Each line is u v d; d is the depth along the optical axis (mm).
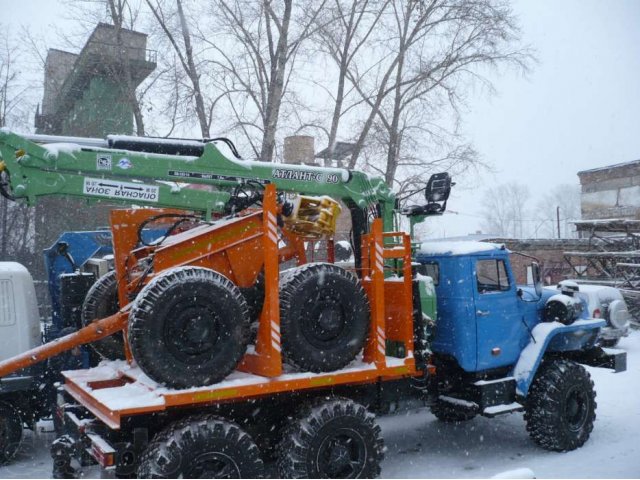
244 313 4801
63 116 21031
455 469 6008
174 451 4309
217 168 5789
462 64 16781
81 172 5219
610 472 5688
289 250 6254
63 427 5578
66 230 17422
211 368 4633
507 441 6992
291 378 4945
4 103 20656
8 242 20656
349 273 5324
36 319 7133
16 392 6578
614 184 30453
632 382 9664
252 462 4582
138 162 5438
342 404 5129
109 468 4344
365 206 6578
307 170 6277
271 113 15094
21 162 4957
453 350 6379
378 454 5227
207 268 5203
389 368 5504
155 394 4547
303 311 5035
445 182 7059
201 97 16047
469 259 6359
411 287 5812
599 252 19250
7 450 6422
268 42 15961
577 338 7004
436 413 7824
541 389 6508
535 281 6660
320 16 16406
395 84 17047
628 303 16469
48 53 21391
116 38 15969
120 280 5988
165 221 6582
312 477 4895
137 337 4418
